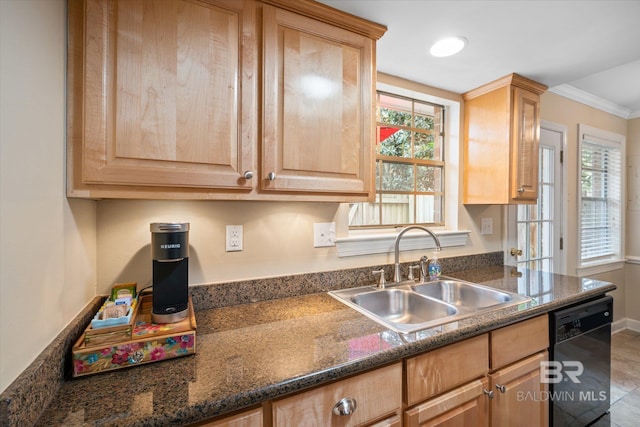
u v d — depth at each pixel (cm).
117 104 80
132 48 82
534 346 125
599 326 150
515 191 175
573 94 260
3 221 51
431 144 200
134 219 110
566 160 258
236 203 128
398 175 188
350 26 118
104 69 79
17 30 56
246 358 81
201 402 63
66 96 76
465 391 104
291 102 105
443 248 191
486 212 212
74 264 82
